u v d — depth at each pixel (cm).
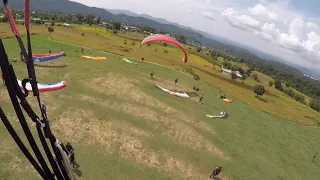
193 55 14512
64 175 341
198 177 3250
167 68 8181
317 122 8038
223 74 11600
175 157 3503
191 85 6981
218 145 4184
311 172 4484
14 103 280
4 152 2738
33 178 2522
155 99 5034
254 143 4781
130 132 3747
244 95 8575
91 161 2961
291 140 5656
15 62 5122
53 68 5494
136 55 9100
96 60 6888
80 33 12100
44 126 308
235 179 3456
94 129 3588
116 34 15450
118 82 5331
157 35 6053
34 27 10912
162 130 4062
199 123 4684
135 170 3022
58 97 4197
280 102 9494
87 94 4550
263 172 3875
